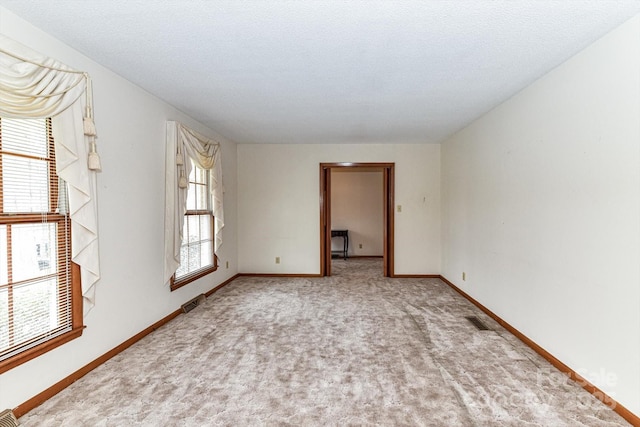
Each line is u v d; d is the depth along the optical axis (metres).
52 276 2.06
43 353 1.96
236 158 5.56
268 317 3.52
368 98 3.20
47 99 1.91
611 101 1.92
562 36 2.00
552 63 2.38
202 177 4.35
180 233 3.45
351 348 2.74
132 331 2.82
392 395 2.05
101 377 2.26
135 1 1.66
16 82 1.71
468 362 2.49
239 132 4.69
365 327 3.23
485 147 3.69
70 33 1.99
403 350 2.70
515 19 1.82
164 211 3.33
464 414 1.86
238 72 2.58
